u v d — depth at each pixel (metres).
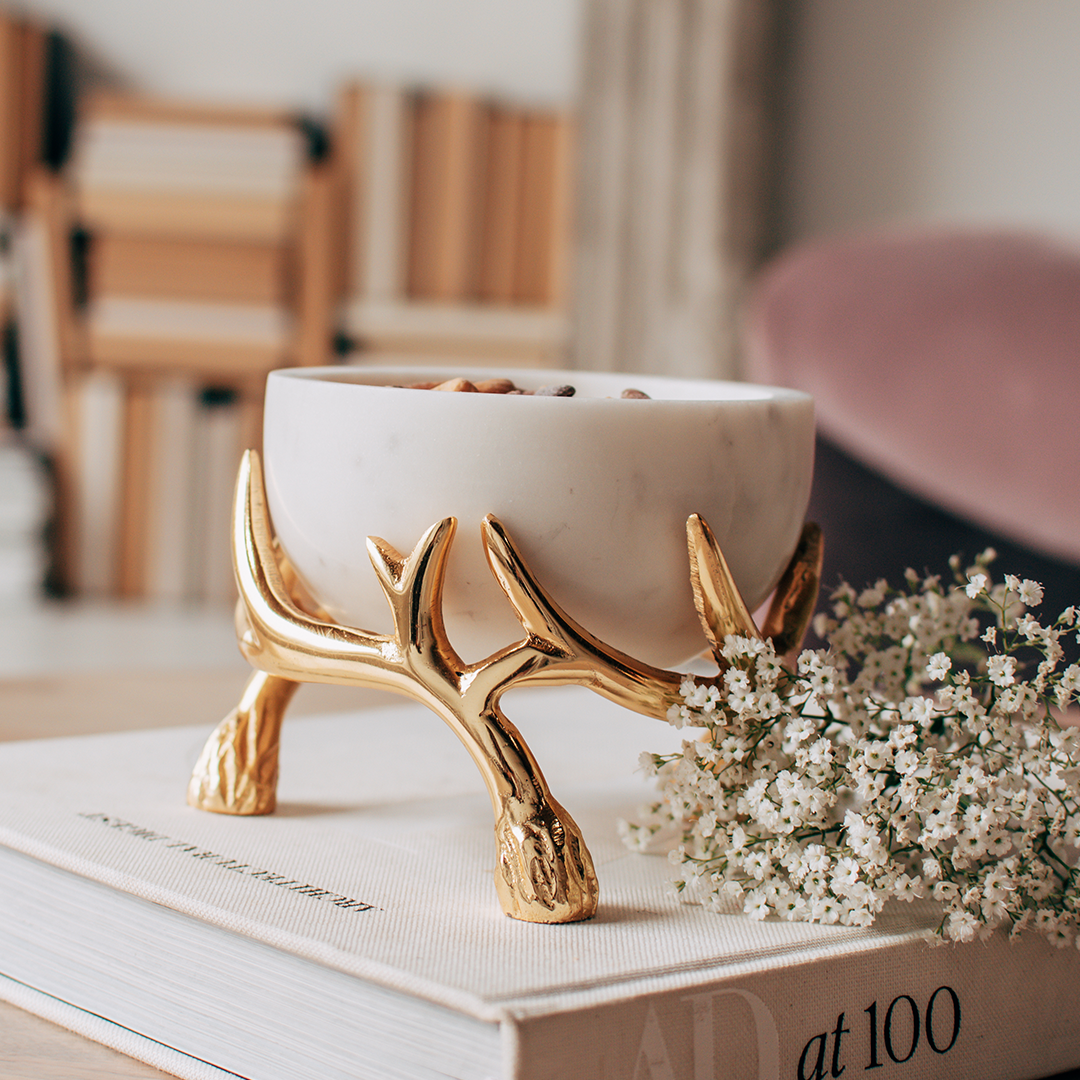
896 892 0.41
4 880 0.46
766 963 0.37
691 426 0.42
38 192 2.14
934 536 1.08
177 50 2.43
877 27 2.28
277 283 2.14
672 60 2.11
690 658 0.48
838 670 0.45
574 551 0.41
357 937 0.37
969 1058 0.42
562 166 2.17
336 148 2.17
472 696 0.41
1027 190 2.26
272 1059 0.37
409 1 2.40
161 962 0.40
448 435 0.41
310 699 0.88
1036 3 2.21
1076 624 0.44
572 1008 0.32
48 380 2.24
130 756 0.60
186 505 2.19
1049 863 0.43
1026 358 1.05
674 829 0.49
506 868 0.40
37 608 2.15
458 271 2.18
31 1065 0.40
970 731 0.43
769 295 1.23
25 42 2.18
